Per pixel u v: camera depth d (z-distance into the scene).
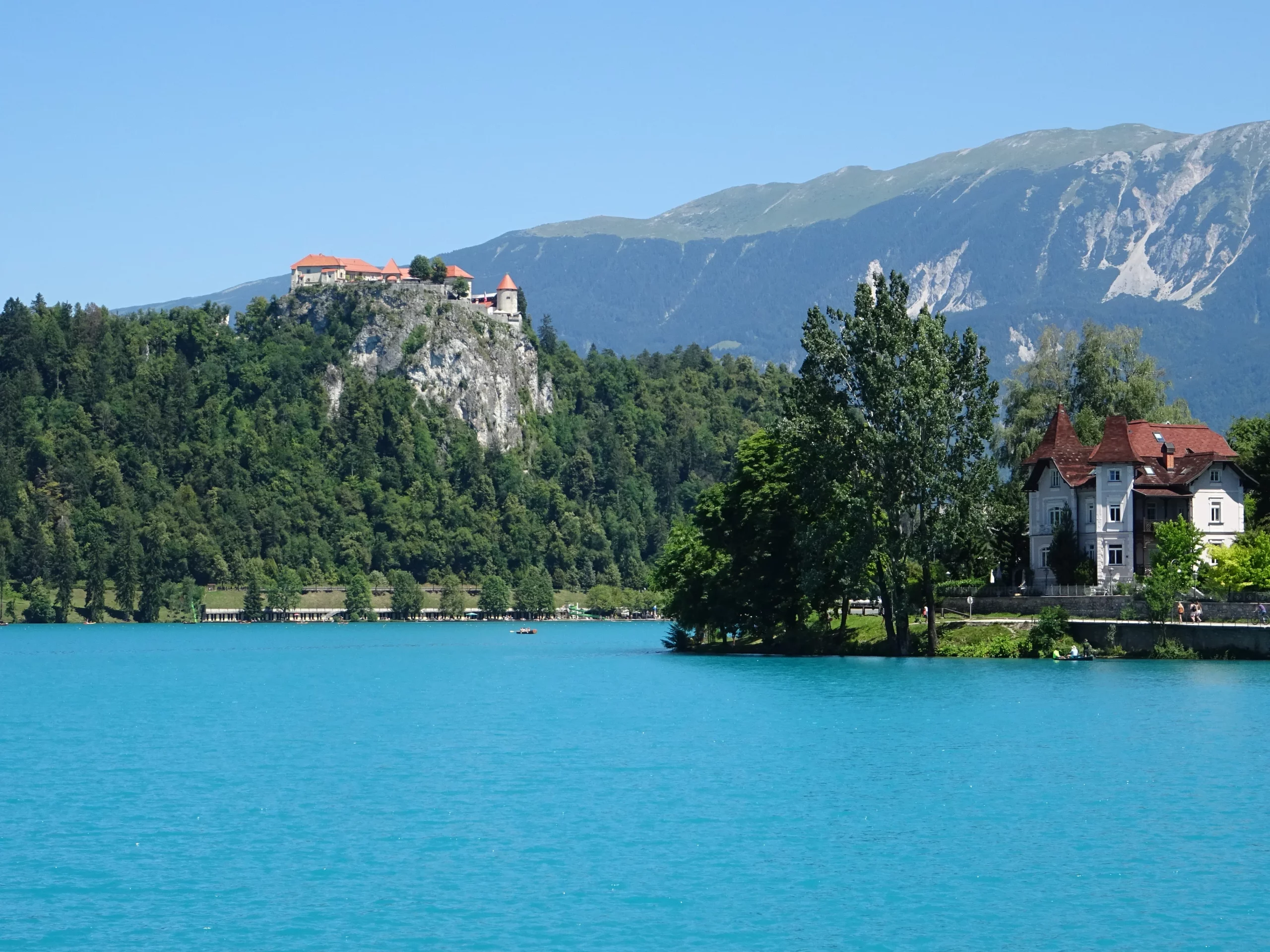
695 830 67.88
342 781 82.81
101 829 69.19
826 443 157.12
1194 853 62.31
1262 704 112.56
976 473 156.50
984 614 173.38
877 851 63.25
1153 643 149.12
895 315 158.25
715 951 49.75
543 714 119.94
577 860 62.12
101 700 147.88
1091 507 181.00
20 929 52.50
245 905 55.41
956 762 86.94
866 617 187.75
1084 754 89.12
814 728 103.81
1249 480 183.75
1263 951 49.38
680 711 118.75
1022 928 52.06
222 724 117.25
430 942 50.78
